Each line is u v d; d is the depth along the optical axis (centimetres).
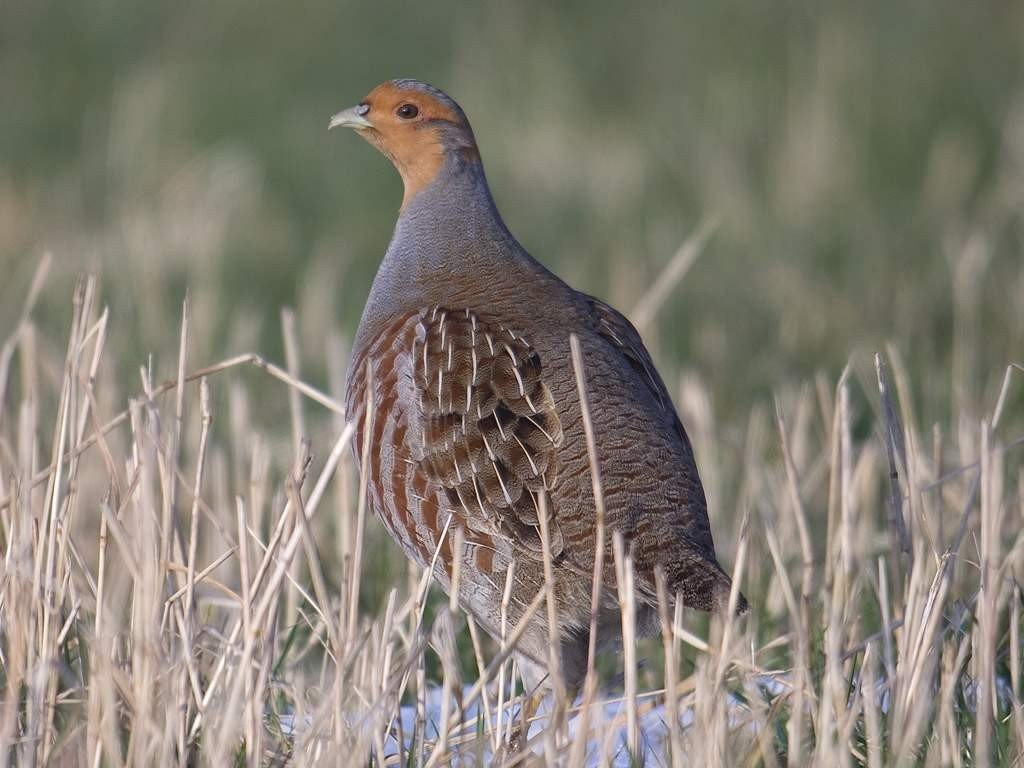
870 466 1622
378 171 3834
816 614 1466
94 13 4894
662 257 3070
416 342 1286
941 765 1077
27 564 1134
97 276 1602
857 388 2203
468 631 1514
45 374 1981
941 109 4016
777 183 3609
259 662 1141
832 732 1064
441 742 1063
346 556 1214
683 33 4719
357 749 1016
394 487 1276
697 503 1230
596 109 4303
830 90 4100
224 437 1941
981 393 2197
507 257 1413
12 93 4416
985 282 2770
